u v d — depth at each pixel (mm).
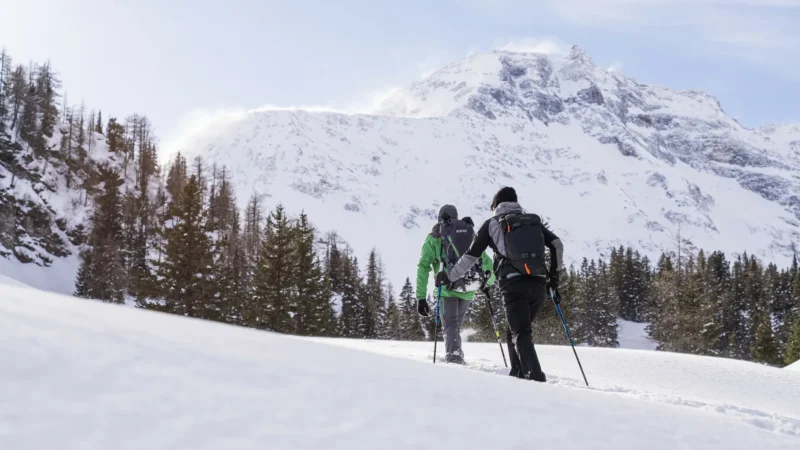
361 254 183000
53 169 73938
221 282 36125
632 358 8648
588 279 60812
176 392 1226
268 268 34875
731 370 8406
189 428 1065
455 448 1266
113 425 1005
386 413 1413
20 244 59000
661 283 48406
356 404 1436
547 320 23188
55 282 59406
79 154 80812
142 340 1526
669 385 7047
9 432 891
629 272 84812
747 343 69688
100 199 69438
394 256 188375
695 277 46281
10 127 72562
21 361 1146
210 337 1808
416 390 1705
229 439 1062
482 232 4805
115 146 90812
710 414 2445
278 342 2035
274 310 34438
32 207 63438
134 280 33688
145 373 1284
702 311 45094
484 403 1727
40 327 1385
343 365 1858
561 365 7844
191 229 33250
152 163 93250
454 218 5914
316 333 35281
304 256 35562
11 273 54906
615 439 1604
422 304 5883
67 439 917
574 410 1881
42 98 79500
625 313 83438
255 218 97375
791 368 10547
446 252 5754
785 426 2498
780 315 86188
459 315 5977
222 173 105125
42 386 1080
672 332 45750
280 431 1151
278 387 1433
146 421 1054
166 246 33688
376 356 2219
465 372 2281
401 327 59906
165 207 79062
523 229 4645
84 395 1095
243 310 38219
